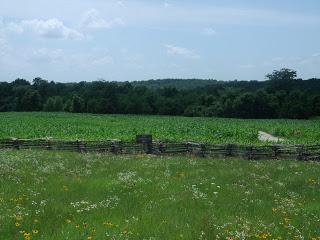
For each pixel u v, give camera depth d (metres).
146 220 13.80
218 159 32.50
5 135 67.12
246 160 32.56
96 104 170.25
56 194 17.39
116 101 172.00
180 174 22.89
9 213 14.01
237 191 19.00
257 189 19.73
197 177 22.14
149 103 173.38
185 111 164.12
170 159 30.31
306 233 13.16
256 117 154.25
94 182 19.98
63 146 37.88
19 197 16.36
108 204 15.91
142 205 15.91
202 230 12.80
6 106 186.88
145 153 37.03
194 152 36.31
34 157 28.73
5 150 35.97
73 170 23.38
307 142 59.00
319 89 198.00
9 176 20.47
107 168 24.48
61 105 183.38
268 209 16.05
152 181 20.50
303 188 20.66
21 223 13.09
